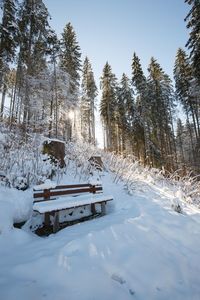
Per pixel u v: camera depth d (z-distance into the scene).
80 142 13.69
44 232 4.20
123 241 3.51
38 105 12.52
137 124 24.12
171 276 2.80
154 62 23.16
